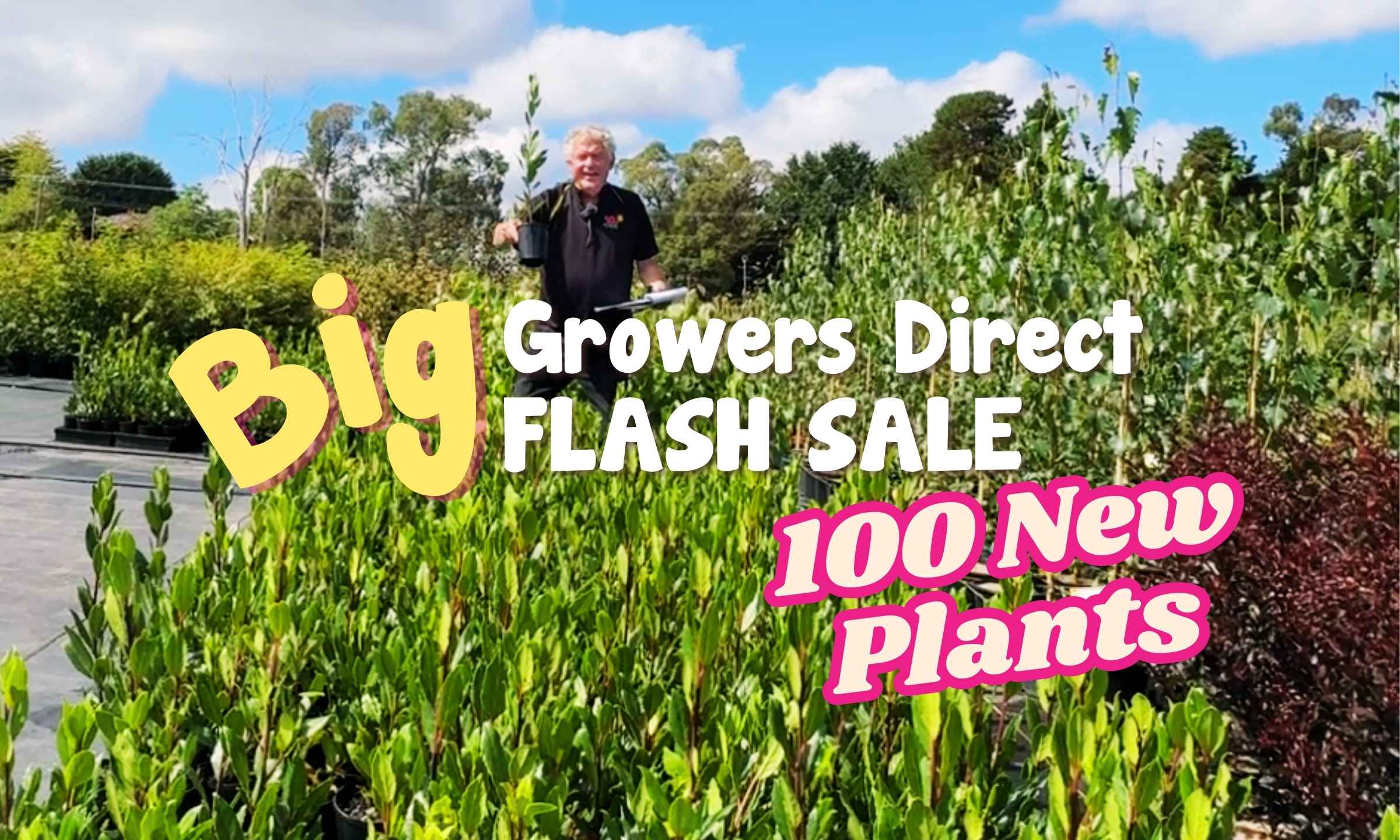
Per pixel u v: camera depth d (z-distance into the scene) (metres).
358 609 3.29
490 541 3.13
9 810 1.93
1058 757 1.90
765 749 2.08
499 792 1.87
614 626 2.74
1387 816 1.63
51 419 12.33
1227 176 6.94
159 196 86.56
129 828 1.72
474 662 2.71
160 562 3.04
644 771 1.82
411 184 69.56
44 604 5.07
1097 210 5.84
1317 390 6.11
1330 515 3.82
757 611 2.76
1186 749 1.92
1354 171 6.25
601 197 6.69
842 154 64.94
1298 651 3.43
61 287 17.72
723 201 73.00
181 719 2.47
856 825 1.98
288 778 2.23
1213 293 6.58
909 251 9.54
